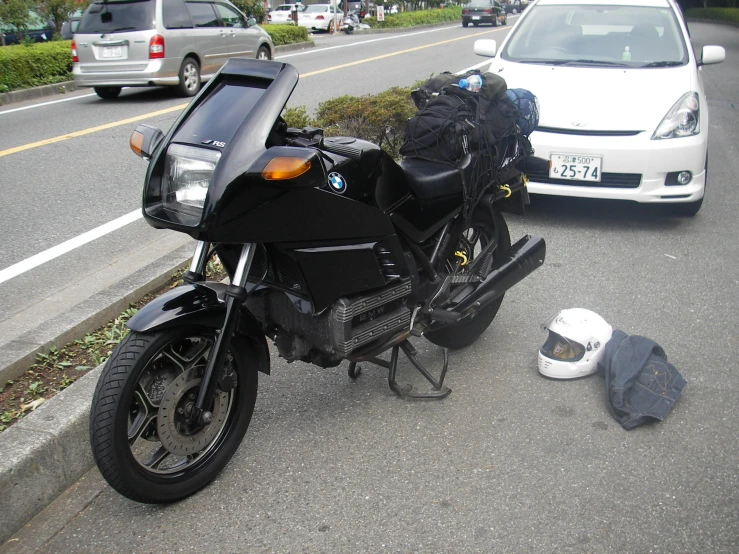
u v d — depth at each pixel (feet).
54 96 44.45
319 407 11.91
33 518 9.53
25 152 28.96
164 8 40.68
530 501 9.63
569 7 24.07
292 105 36.94
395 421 11.50
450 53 66.08
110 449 8.74
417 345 14.01
